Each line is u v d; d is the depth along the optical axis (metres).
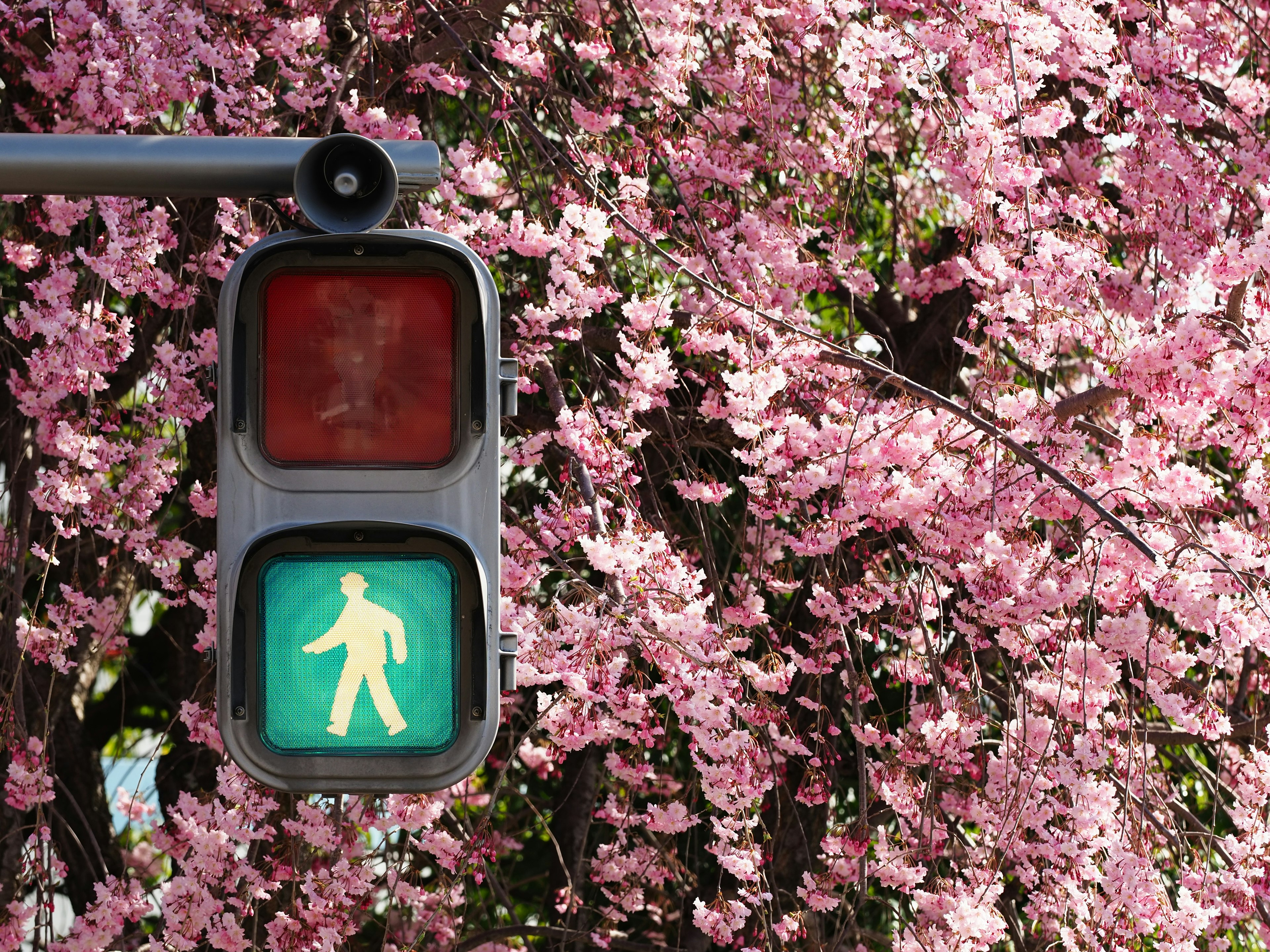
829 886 15.90
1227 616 13.84
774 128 18.64
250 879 15.67
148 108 15.61
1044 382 18.78
